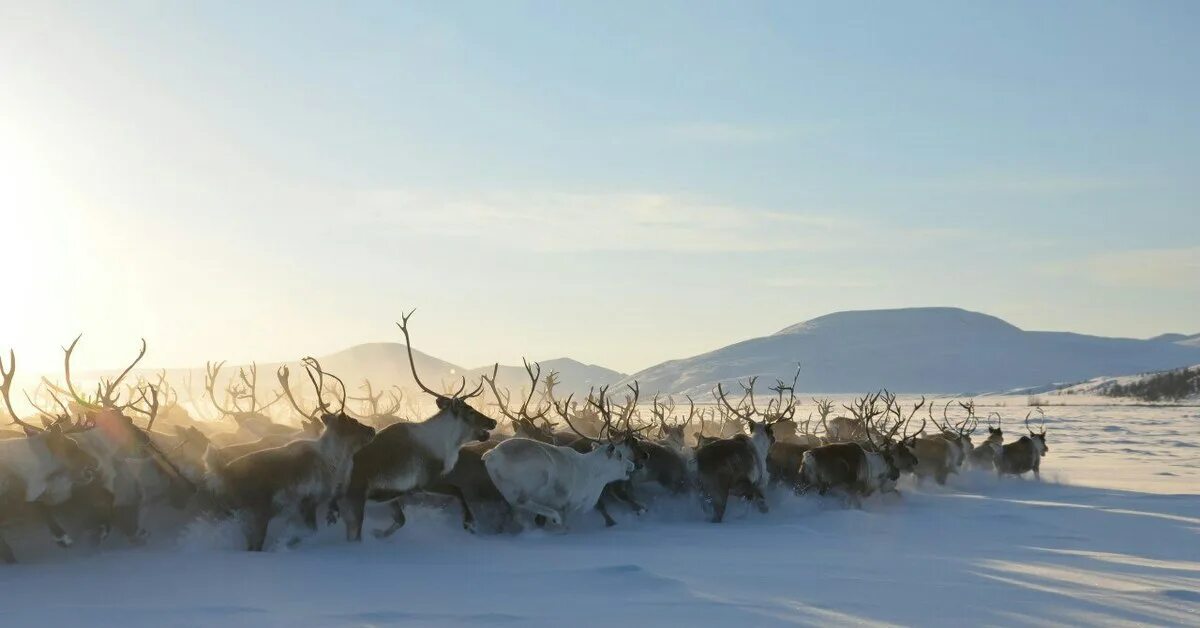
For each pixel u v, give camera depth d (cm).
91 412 1123
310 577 948
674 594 885
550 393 1777
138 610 793
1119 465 2945
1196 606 875
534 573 984
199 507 1155
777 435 2153
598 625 764
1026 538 1375
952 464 2273
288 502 1111
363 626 750
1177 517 1639
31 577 933
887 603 864
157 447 1155
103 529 1080
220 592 868
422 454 1227
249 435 1457
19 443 1013
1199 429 5497
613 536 1343
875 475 1802
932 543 1310
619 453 1435
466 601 846
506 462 1316
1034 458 2477
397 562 1048
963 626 781
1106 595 915
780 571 1028
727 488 1560
